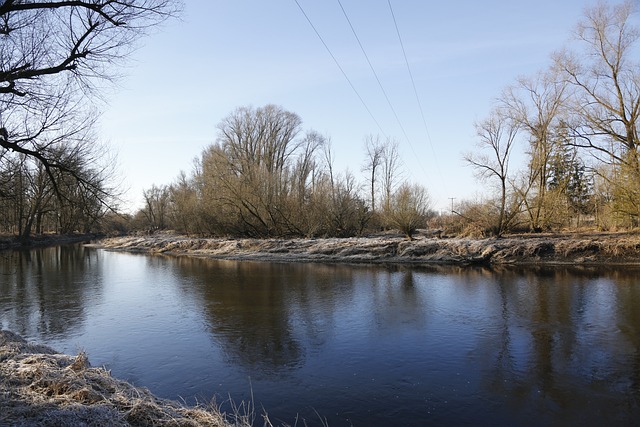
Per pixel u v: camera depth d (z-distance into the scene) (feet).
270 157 177.06
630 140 93.25
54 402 16.72
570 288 60.59
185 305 52.06
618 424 23.62
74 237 209.26
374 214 151.43
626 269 77.92
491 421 23.98
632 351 34.42
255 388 28.43
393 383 29.04
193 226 158.20
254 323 43.73
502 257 89.20
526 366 31.78
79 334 40.27
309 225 126.93
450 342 37.32
